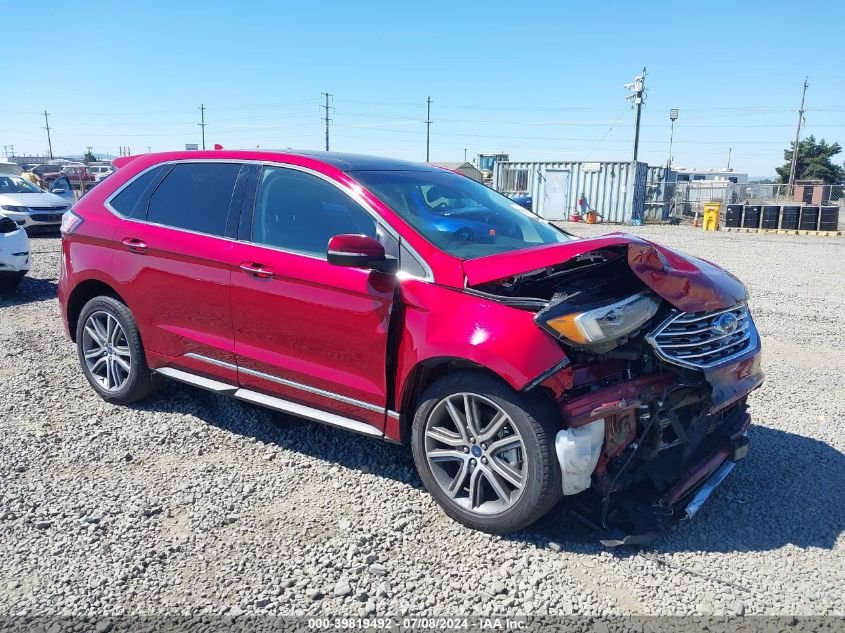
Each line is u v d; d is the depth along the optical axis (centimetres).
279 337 393
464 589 294
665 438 345
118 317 476
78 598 286
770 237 2391
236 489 377
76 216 502
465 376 327
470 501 337
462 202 426
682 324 327
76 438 437
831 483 393
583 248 303
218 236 423
